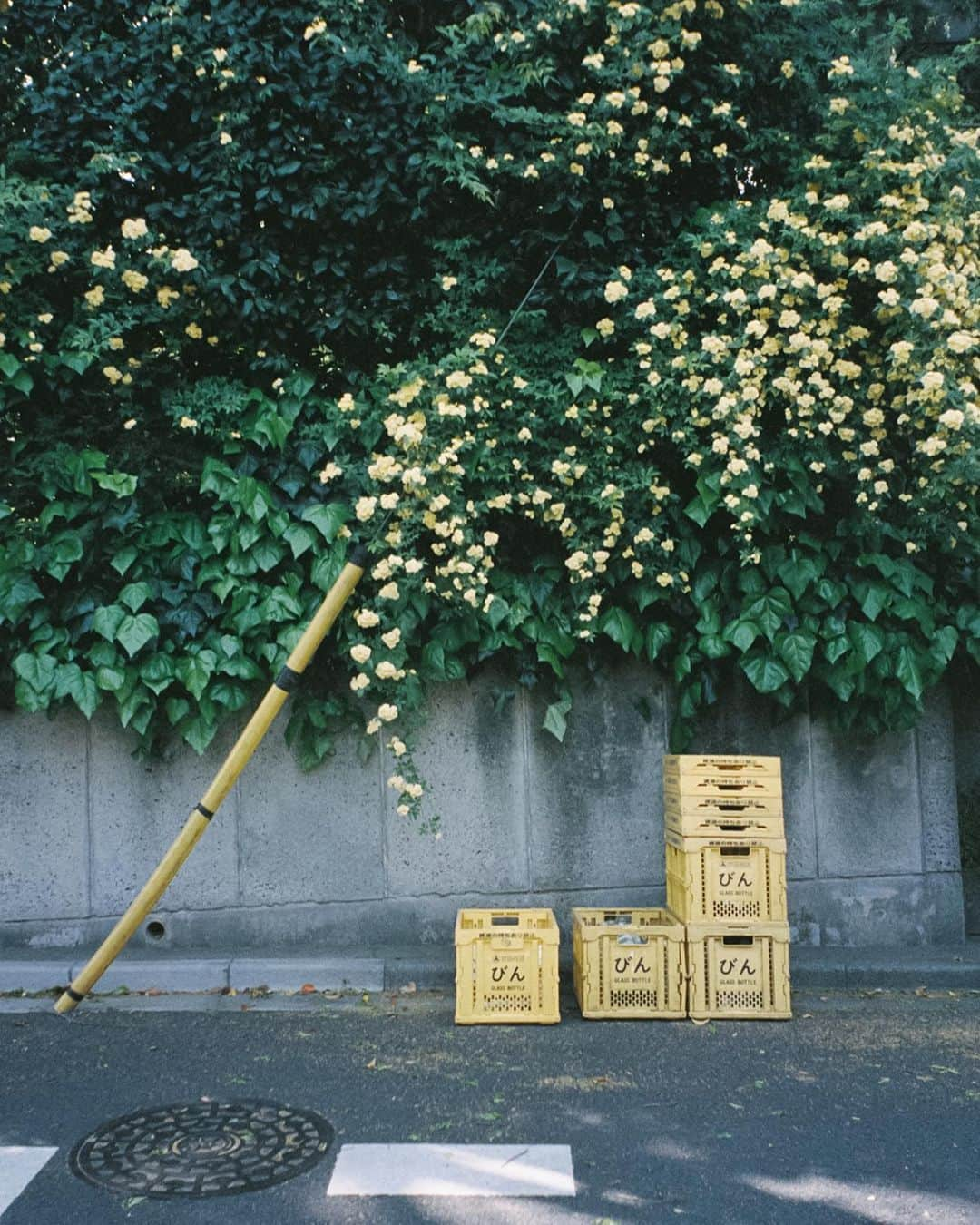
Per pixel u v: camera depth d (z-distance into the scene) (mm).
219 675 5910
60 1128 3789
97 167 5629
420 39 6469
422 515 5297
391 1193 3283
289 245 6086
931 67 5953
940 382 4949
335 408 5879
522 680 6137
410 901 6195
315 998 5523
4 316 5453
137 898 4328
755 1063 4484
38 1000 5453
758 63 6086
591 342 6008
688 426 5715
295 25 5973
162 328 5879
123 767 6129
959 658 6414
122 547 5801
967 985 5754
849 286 5766
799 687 6320
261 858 6141
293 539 5852
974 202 5613
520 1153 3559
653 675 6359
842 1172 3420
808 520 6062
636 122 5945
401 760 6184
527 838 6266
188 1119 3865
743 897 5230
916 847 6367
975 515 5852
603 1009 5184
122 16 6035
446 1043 4777
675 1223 3102
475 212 6137
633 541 5801
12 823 6070
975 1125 3799
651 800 6316
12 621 5641
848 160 5926
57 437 5758
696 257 5855
